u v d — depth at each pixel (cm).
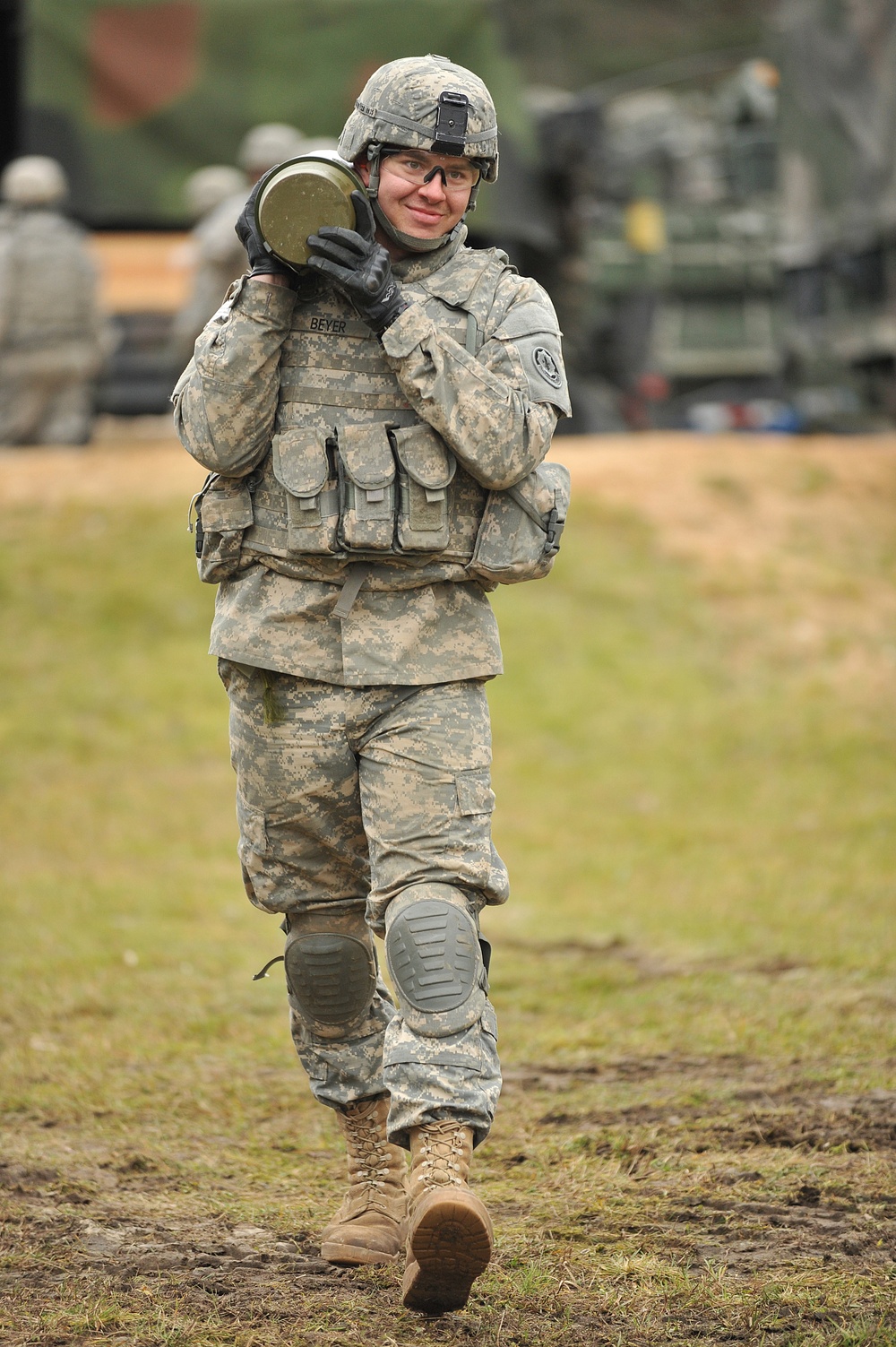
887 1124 1334
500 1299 1023
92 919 2209
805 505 4184
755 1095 1433
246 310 1016
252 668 1058
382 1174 1130
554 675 3422
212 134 4378
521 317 1055
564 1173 1262
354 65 4334
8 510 3962
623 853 2605
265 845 1086
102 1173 1282
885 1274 1044
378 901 1028
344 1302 1020
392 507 1019
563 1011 1775
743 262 5516
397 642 1032
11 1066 1558
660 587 3772
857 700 3381
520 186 4275
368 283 988
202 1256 1102
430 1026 979
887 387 4981
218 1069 1570
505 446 1003
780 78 4903
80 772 2992
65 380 4412
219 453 1031
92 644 3472
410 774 1025
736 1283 1034
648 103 6625
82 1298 1026
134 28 4347
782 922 2136
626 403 5478
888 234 4588
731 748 3162
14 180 4325
